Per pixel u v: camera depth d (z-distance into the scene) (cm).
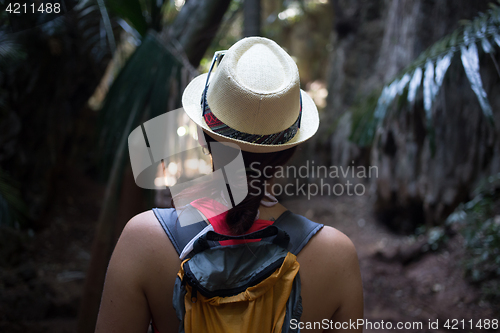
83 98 534
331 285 83
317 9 1099
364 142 176
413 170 491
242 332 72
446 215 469
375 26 732
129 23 194
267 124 78
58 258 443
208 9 221
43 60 420
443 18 468
